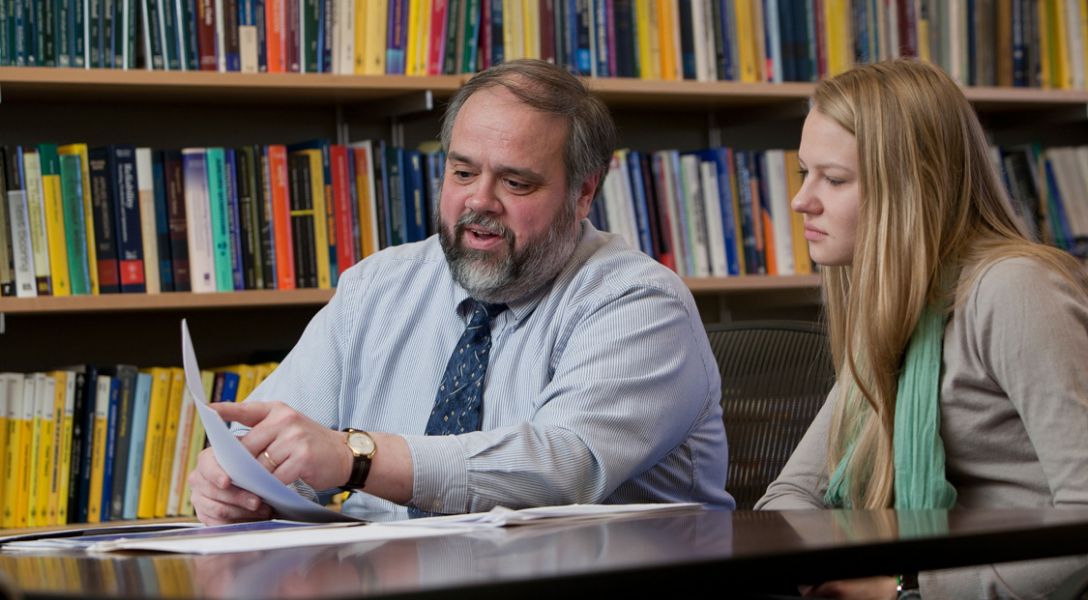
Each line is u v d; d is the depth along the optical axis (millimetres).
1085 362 2240
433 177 4418
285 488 2076
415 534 1815
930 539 1414
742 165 4859
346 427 3047
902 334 2436
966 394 2363
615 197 4645
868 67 2617
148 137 4480
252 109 4629
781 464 3113
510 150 2781
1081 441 2184
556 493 2455
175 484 4102
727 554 1325
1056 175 5332
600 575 1231
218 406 2273
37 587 1295
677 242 4738
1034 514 1680
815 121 2613
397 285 3068
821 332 3133
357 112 4707
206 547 1715
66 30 3959
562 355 2770
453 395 2850
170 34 4074
